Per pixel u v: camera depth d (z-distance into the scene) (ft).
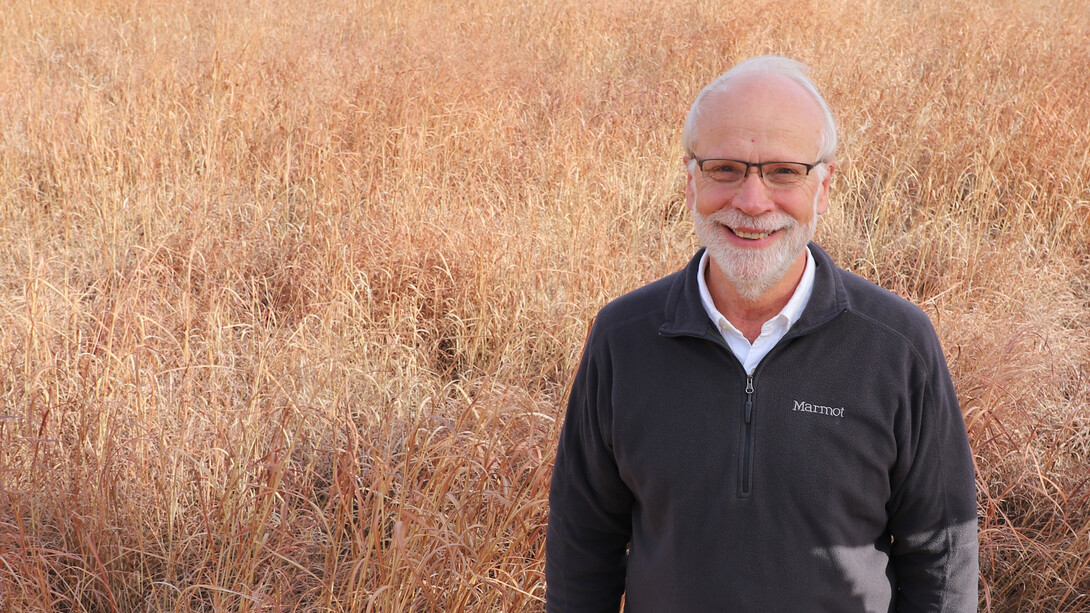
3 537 9.13
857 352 4.69
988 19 27.40
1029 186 16.94
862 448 4.65
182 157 18.74
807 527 4.68
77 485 9.86
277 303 14.83
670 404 4.85
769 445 4.69
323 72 22.41
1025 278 14.64
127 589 9.48
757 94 4.62
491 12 30.40
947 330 12.58
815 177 4.67
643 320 5.01
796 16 27.50
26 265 15.31
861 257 16.42
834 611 4.76
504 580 8.62
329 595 8.59
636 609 5.26
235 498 10.07
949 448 4.83
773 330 4.75
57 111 19.40
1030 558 9.86
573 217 16.06
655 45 26.99
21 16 27.22
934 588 4.95
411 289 14.34
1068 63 22.07
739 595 4.74
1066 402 11.93
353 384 12.37
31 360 11.81
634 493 5.13
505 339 13.50
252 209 16.90
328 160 17.46
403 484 9.32
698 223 4.84
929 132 19.60
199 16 29.07
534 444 9.90
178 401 11.31
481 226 15.28
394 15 30.01
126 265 15.20
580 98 21.45
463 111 19.47
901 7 33.14
